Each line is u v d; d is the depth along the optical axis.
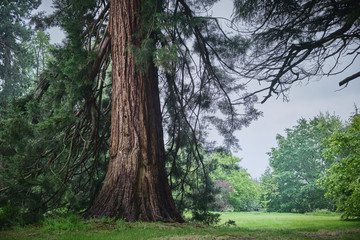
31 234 6.38
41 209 10.02
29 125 9.43
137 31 10.39
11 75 27.92
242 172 49.22
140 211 8.97
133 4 10.55
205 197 15.06
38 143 9.66
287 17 9.81
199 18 10.75
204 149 15.75
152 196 9.27
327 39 9.68
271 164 50.81
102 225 7.58
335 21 9.80
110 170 9.62
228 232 6.98
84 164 12.95
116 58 10.36
